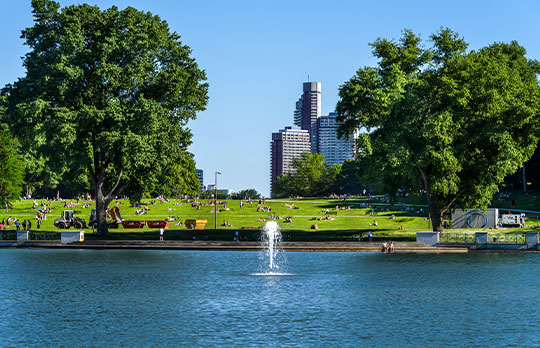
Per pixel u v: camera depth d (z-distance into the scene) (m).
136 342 32.59
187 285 52.44
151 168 90.25
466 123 84.50
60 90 81.81
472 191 84.94
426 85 83.44
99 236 93.69
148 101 85.69
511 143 82.44
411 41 88.94
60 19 88.31
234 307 42.31
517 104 81.94
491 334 34.34
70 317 38.75
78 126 84.56
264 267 65.75
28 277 57.16
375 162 84.75
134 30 87.62
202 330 35.28
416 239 84.31
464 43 87.12
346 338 33.47
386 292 48.78
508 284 52.69
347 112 90.94
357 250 83.50
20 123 89.00
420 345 32.06
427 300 45.06
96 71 83.38
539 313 40.19
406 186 92.00
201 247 86.62
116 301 44.56
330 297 46.50
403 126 81.88
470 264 67.94
